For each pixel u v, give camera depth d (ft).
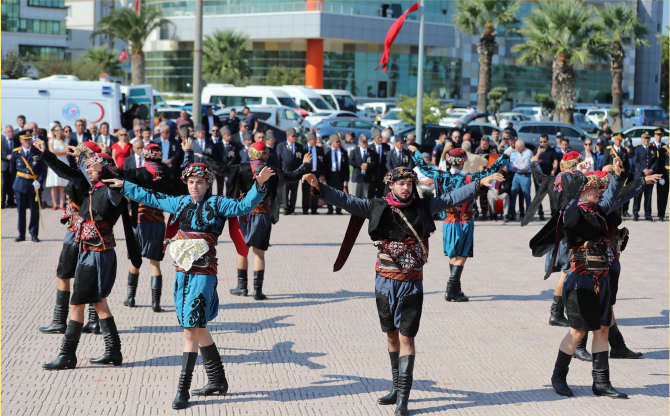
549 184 21.40
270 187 19.83
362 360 22.24
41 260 37.14
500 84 226.38
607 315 19.54
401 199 18.15
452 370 21.54
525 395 19.52
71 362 21.02
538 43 132.16
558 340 24.80
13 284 31.63
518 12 207.41
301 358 22.39
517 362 22.38
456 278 30.14
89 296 20.71
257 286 29.86
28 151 42.52
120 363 21.40
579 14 129.90
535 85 237.25
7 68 173.88
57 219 52.01
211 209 18.74
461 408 18.48
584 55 126.82
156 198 19.56
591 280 19.38
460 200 18.51
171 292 31.09
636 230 52.90
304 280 33.96
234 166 29.55
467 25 136.36
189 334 18.44
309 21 180.24
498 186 55.83
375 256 40.45
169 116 100.73
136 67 183.83
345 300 30.09
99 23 184.03
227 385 19.19
